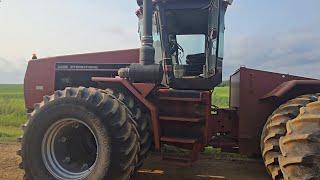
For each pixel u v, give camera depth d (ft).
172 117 18.45
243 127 19.89
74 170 17.22
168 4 20.12
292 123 13.60
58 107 16.89
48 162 17.19
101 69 21.75
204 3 19.80
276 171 15.76
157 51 20.49
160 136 18.61
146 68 18.44
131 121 16.78
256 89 19.77
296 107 16.48
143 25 19.19
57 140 17.52
